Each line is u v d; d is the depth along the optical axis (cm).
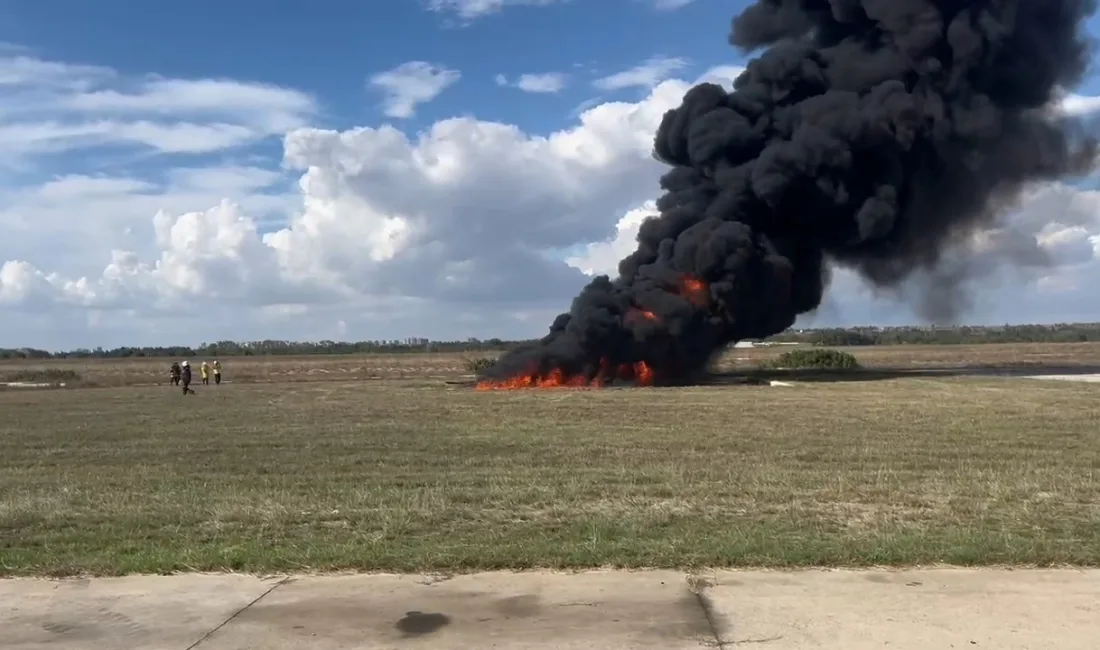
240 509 1078
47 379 5734
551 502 1126
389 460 1609
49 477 1462
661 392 3288
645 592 709
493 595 707
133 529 982
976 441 1811
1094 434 1917
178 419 2528
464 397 3203
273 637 622
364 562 793
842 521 990
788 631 618
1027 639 600
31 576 782
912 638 604
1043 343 12562
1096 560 782
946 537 883
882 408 2561
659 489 1220
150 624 651
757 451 1684
